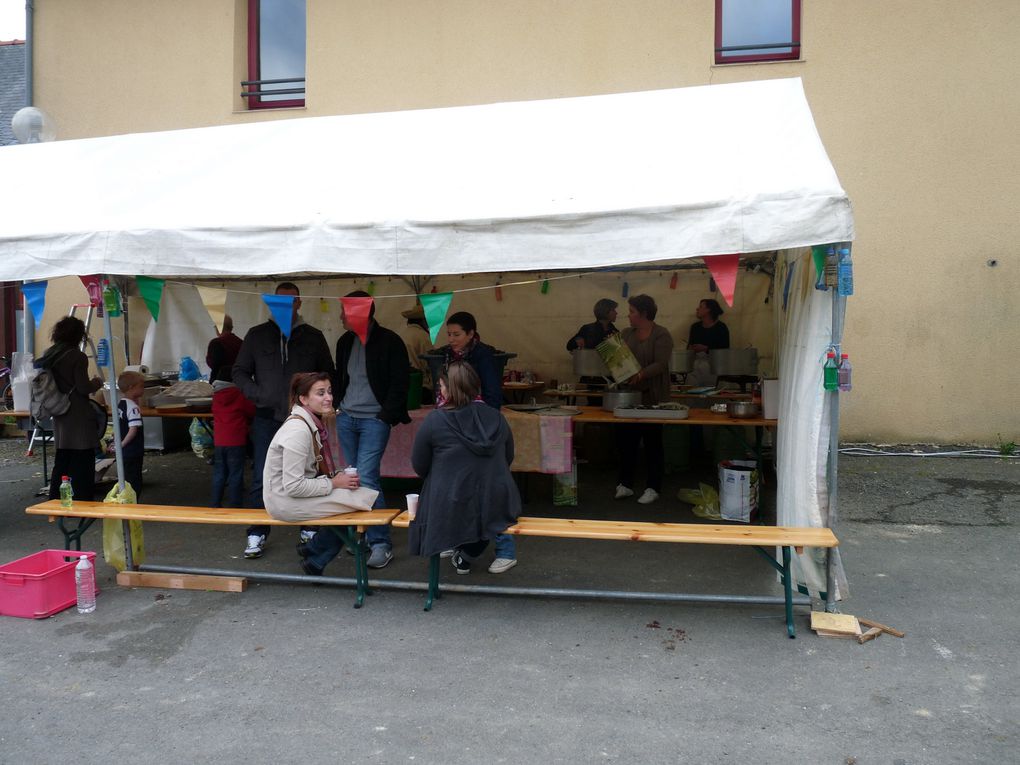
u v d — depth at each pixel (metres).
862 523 5.58
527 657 3.53
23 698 3.20
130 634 3.81
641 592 4.17
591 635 3.76
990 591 4.25
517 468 5.83
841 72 7.84
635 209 3.62
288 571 4.76
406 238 3.83
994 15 7.57
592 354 7.67
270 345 4.88
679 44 8.14
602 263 3.67
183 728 2.96
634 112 4.54
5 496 6.84
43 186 4.75
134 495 4.77
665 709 3.06
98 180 4.73
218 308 8.49
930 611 3.99
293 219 4.00
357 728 2.95
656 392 6.25
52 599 4.04
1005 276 7.71
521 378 8.10
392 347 4.71
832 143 7.89
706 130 4.28
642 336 6.28
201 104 9.14
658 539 3.73
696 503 6.16
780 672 3.35
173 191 4.54
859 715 3.00
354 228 3.88
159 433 8.69
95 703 3.15
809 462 3.88
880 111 7.80
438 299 3.86
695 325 7.73
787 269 4.71
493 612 4.04
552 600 4.20
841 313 3.69
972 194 7.71
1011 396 7.77
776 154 3.97
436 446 3.98
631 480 6.39
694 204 3.57
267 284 7.98
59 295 9.24
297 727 2.96
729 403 5.84
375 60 8.75
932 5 7.65
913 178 7.79
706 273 7.90
